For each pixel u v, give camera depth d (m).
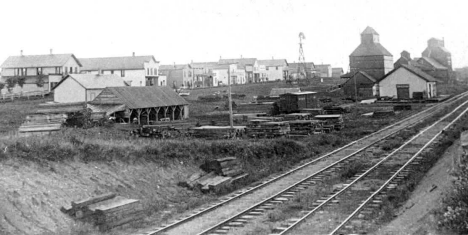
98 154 22.11
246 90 96.94
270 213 17.44
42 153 19.94
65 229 15.52
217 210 18.41
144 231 15.84
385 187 20.88
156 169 23.56
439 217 14.19
